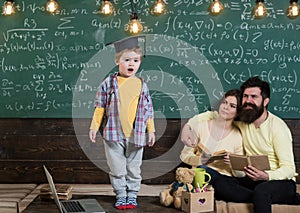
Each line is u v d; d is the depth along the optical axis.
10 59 3.53
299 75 3.48
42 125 3.55
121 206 2.50
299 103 3.49
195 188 2.49
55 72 3.53
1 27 3.50
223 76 3.50
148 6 3.48
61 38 3.51
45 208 2.48
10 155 3.56
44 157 3.57
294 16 3.44
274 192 2.75
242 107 3.09
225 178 2.96
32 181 3.58
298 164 3.49
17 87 3.54
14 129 3.55
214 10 3.36
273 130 3.03
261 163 2.82
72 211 2.36
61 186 2.74
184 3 3.47
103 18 3.49
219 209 2.77
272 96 3.50
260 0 3.34
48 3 3.39
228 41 3.48
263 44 3.47
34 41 3.51
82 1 3.49
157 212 2.44
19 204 2.97
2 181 3.56
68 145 3.56
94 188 3.36
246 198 2.80
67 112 3.55
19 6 3.49
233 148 3.17
